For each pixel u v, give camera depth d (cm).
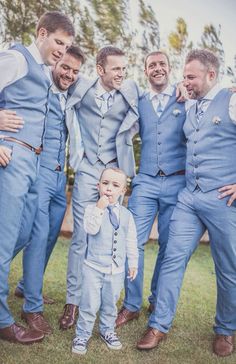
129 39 379
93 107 280
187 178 264
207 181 250
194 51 260
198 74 252
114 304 245
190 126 261
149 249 402
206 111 253
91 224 236
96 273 238
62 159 277
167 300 253
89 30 363
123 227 245
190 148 259
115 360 232
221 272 252
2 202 225
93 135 284
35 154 237
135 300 285
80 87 277
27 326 258
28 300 258
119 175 244
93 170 285
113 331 251
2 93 231
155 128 284
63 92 273
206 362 239
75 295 273
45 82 235
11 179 225
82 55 271
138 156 365
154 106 287
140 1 379
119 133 284
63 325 262
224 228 245
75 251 278
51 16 235
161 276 256
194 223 256
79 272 275
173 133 283
